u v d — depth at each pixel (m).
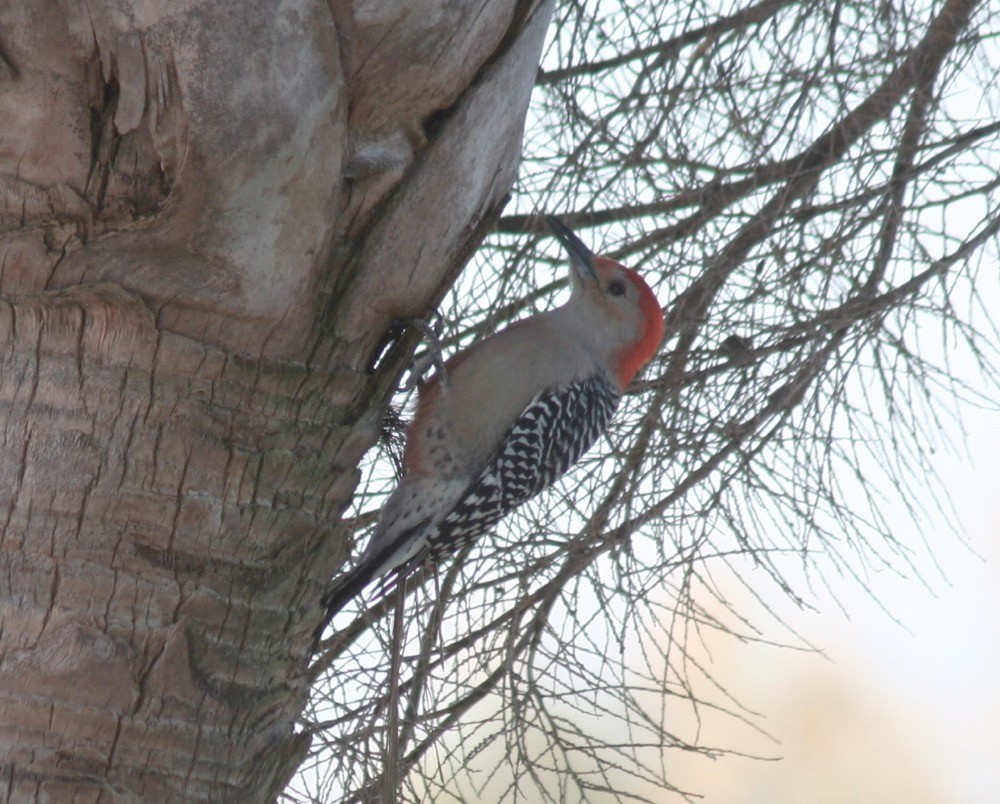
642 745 9.11
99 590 6.78
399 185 7.48
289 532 7.48
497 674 9.83
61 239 6.48
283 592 7.53
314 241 6.85
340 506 7.95
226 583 7.17
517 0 7.48
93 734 6.79
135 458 6.79
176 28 6.07
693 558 9.52
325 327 7.44
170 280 6.63
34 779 6.67
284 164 6.48
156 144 6.31
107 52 6.12
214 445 7.00
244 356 7.03
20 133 6.25
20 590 6.69
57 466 6.69
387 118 7.36
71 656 6.71
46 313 6.59
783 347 10.16
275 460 7.30
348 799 8.86
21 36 6.05
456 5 7.06
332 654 9.72
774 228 10.30
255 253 6.66
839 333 10.09
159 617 6.94
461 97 7.50
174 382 6.83
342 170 6.84
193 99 6.18
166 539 6.92
